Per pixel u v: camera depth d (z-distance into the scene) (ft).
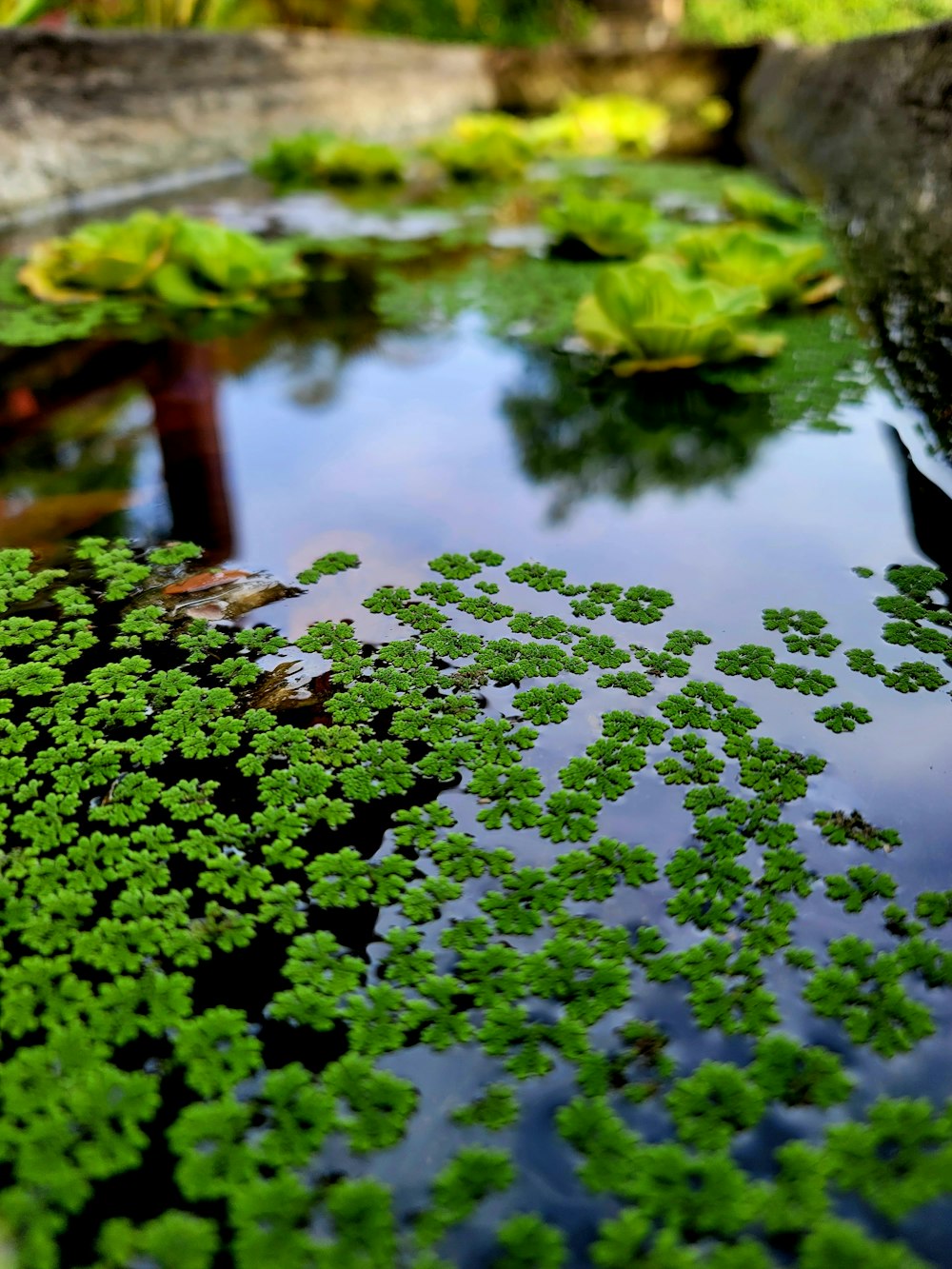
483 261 2.60
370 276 2.44
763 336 1.80
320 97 4.41
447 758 1.08
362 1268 0.78
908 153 2.23
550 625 1.24
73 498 1.45
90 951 0.93
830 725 1.11
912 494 1.44
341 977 0.91
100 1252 0.79
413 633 1.23
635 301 1.75
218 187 3.56
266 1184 0.81
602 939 0.94
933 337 1.61
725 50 5.90
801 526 1.40
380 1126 0.84
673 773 1.06
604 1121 0.84
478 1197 0.81
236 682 1.16
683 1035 0.88
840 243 2.56
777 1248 0.79
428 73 5.48
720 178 4.01
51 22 3.77
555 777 1.06
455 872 0.98
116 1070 0.86
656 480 1.51
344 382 1.80
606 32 7.41
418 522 1.42
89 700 1.14
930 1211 0.80
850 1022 0.89
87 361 1.84
